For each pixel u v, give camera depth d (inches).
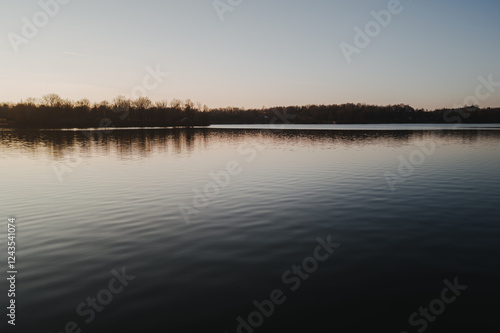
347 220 441.7
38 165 1019.9
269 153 1385.3
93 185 706.2
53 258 320.2
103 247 349.1
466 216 452.4
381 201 546.9
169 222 439.5
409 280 271.4
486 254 321.7
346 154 1321.4
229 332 204.7
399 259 312.7
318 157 1222.3
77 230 406.9
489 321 216.1
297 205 526.6
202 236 383.6
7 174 853.2
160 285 264.7
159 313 225.8
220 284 266.4
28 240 371.6
